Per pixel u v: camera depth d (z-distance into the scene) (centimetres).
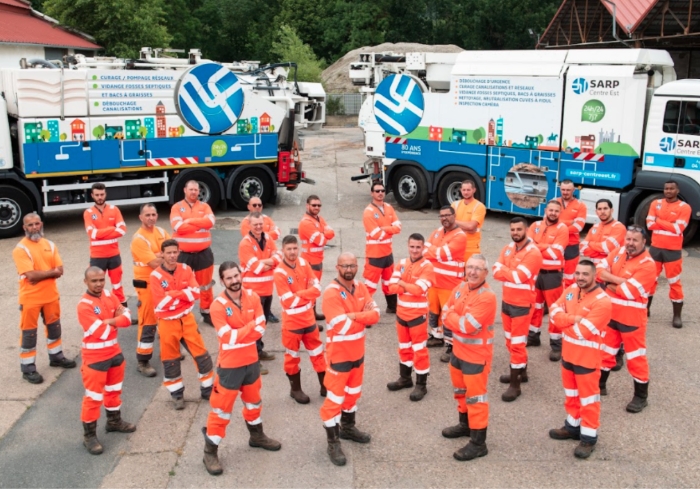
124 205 1681
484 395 622
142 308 799
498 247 1345
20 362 832
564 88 1381
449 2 5562
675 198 939
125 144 1463
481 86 1495
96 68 1486
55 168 1398
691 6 1700
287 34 4731
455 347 632
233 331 599
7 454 639
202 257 955
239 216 1614
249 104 1603
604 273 720
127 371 824
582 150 1378
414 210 1681
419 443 656
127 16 3353
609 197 1354
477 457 628
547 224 860
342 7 5309
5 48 2452
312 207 962
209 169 1588
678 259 938
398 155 1675
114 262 989
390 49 4428
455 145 1565
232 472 609
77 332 938
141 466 620
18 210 1402
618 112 1320
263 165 1664
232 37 5831
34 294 777
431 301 876
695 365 828
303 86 1917
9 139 1370
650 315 1004
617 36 2133
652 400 739
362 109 1778
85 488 585
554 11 5450
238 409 733
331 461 623
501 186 1511
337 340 618
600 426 684
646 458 625
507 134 1477
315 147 2838
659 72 1369
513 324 733
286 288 713
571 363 625
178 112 1509
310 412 720
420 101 1602
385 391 768
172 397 729
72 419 708
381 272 995
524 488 579
